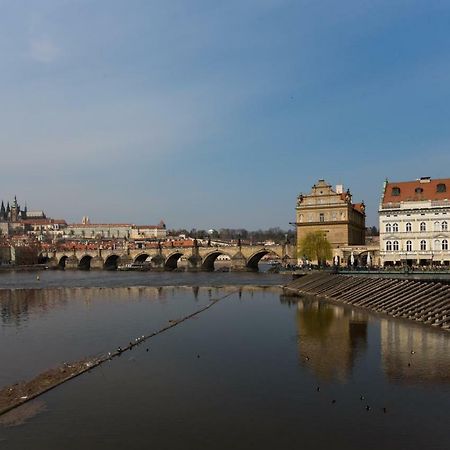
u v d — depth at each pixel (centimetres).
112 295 14012
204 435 3484
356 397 4128
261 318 8694
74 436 3509
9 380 4959
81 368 5197
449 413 3738
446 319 7025
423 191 16025
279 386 4488
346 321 7950
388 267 14188
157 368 5222
